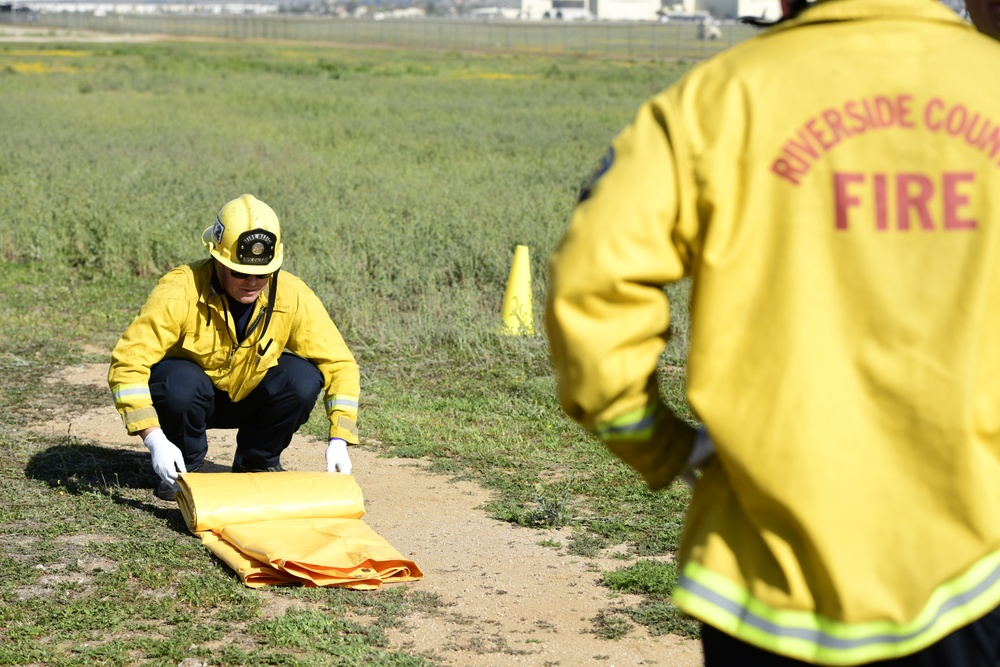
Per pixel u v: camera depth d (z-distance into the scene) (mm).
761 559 1537
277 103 28469
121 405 4609
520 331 8156
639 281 1489
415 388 6980
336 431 4797
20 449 5527
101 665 3391
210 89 33219
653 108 1575
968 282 1498
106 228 10453
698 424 6219
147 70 41875
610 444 1570
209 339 4699
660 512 4957
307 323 4836
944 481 1504
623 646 3670
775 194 1504
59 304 8891
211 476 4484
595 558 4441
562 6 165250
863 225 1498
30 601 3803
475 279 9594
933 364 1492
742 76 1549
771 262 1501
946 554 1503
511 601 4000
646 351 1514
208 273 4684
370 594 4016
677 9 126000
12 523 4535
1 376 6941
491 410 6543
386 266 9711
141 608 3795
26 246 10555
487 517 4883
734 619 1541
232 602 3887
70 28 99500
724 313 1510
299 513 4430
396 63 51406
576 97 32531
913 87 1535
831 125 1516
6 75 36594
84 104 26781
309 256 9820
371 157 17703
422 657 3512
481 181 15195
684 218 1520
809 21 1598
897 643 1496
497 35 88688
